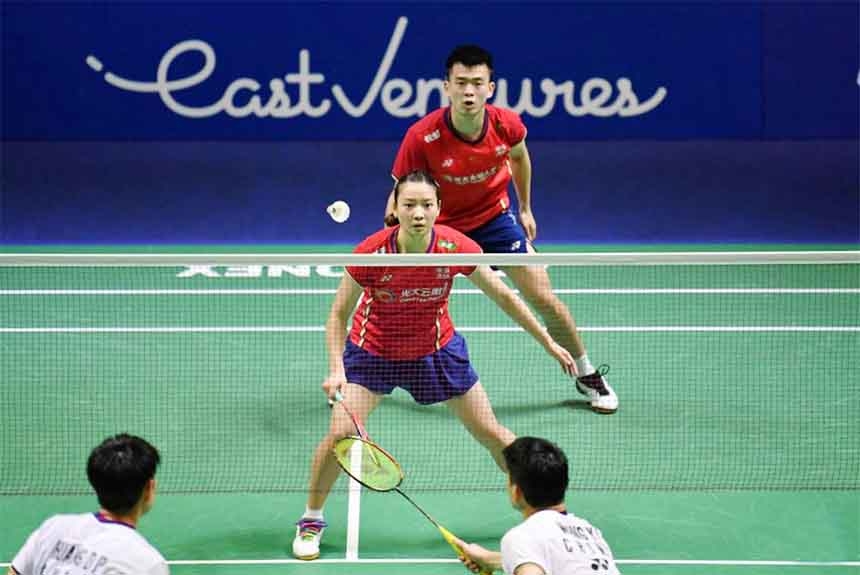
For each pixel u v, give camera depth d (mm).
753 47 31625
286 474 15672
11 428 16828
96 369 18953
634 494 15266
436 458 16156
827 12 31469
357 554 13930
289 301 22172
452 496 15234
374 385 14023
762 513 14734
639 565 13633
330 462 13727
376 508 14961
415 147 16875
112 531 9367
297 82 31625
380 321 13828
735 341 20125
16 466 15758
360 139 31859
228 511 14828
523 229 18859
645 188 29516
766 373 18812
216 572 13516
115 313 21453
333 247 26094
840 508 14836
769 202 28734
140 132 31891
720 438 16672
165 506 14906
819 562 13672
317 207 28578
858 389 18172
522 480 9820
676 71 31656
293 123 31859
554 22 31297
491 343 20250
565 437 16766
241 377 18734
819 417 17281
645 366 19188
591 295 22453
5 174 30109
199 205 28688
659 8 31344
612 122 31828
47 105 31797
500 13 31219
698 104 31766
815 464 15922
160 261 13156
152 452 9609
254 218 27984
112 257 13102
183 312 21547
